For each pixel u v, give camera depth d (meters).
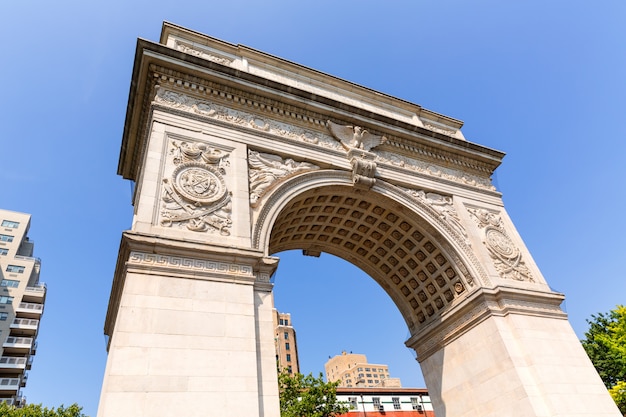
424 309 20.67
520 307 16.97
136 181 18.91
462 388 17.25
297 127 18.75
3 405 29.12
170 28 19.05
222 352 10.48
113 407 8.69
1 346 51.47
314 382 31.11
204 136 15.59
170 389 9.43
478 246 18.86
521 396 14.64
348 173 18.11
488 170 23.69
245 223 13.68
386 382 77.56
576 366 15.88
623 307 28.02
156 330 10.12
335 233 20.61
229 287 11.74
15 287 58.19
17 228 65.62
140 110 16.86
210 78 17.20
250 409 9.87
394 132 20.95
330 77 22.56
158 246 11.58
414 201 19.02
